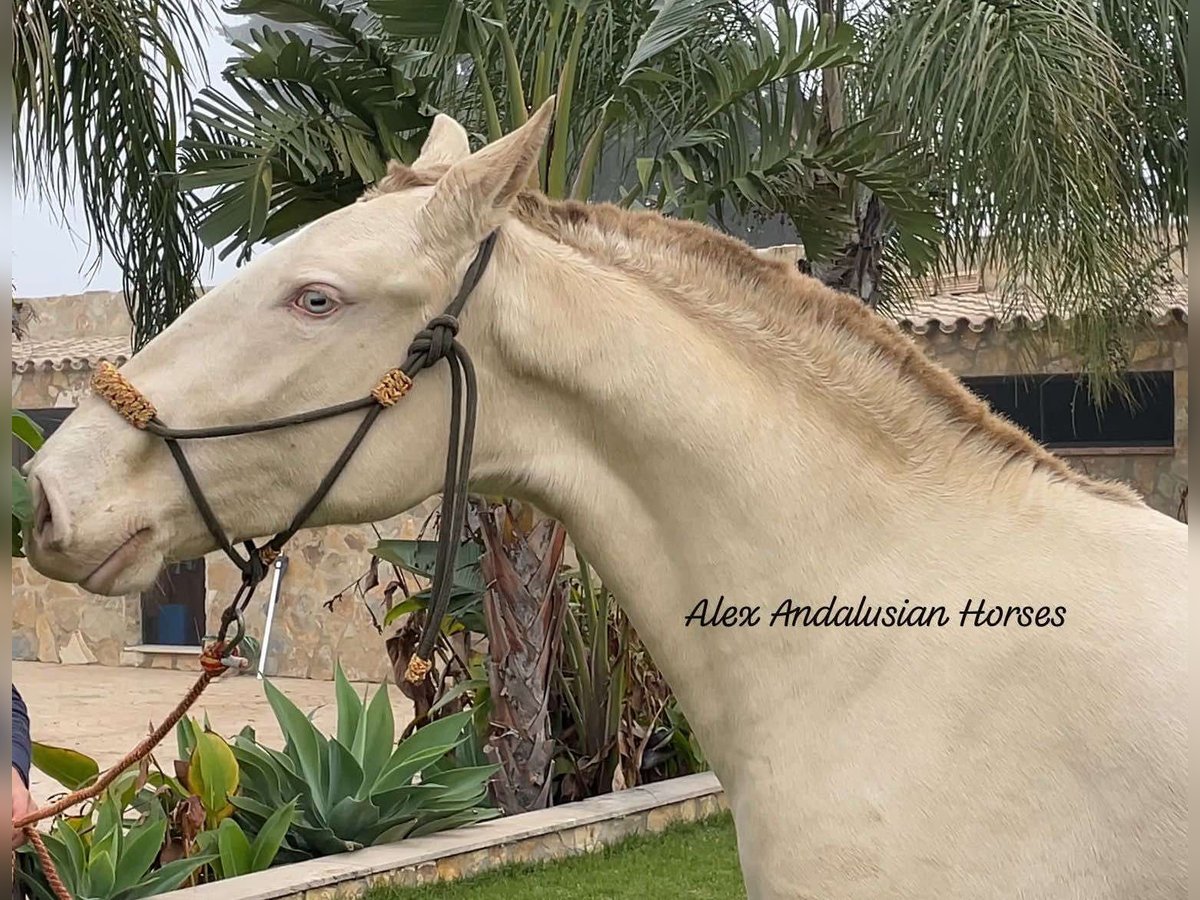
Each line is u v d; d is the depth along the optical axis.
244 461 1.72
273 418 1.73
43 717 9.23
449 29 4.30
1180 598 1.64
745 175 5.18
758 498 1.76
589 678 5.68
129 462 1.69
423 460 1.79
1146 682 1.58
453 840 4.77
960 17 5.26
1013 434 1.81
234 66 4.59
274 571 11.13
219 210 4.71
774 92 5.18
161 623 12.39
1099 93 5.21
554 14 4.72
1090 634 1.62
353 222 1.78
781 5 5.77
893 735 1.65
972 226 5.45
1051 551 1.69
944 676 1.65
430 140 2.04
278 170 4.73
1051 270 5.59
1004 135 5.15
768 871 1.70
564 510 1.84
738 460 1.76
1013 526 1.73
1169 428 9.05
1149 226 6.48
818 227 5.61
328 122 4.69
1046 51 5.08
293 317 1.73
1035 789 1.58
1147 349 8.93
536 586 5.11
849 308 1.85
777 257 1.93
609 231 1.89
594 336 1.79
